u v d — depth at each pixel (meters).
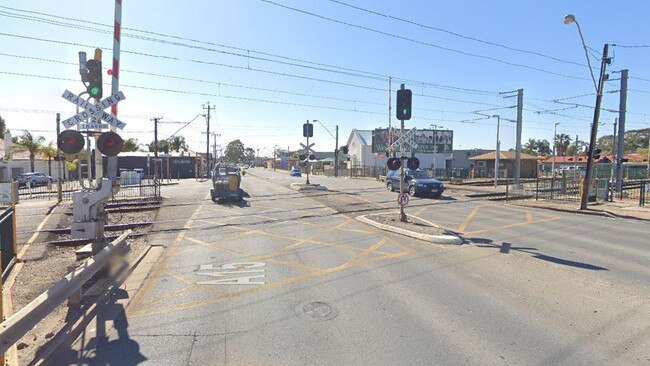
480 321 5.19
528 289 6.52
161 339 4.66
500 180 43.59
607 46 17.78
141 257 8.54
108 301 5.93
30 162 47.00
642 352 4.36
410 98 12.69
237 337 4.72
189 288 6.55
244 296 6.16
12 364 3.98
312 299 6.03
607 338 4.70
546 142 112.06
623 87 24.05
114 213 15.67
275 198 21.81
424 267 7.87
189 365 4.07
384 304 5.81
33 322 4.14
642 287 6.71
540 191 26.34
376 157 61.78
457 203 20.58
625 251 9.60
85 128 6.61
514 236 11.44
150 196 21.73
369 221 13.17
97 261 5.92
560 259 8.68
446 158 60.78
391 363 4.11
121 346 4.48
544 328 4.98
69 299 5.68
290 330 4.91
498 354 4.30
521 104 28.22
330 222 13.59
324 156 101.44
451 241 10.16
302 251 9.25
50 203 19.38
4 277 7.17
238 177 20.56
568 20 16.52
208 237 10.88
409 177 25.33
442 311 5.53
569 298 6.10
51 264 8.16
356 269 7.71
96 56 6.80
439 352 4.34
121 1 7.02
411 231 11.20
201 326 5.04
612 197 22.03
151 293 6.30
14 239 8.35
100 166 6.73
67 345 4.50
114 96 6.79
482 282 6.91
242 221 13.63
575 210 17.89
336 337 4.71
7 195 18.78
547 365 4.07
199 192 26.16
